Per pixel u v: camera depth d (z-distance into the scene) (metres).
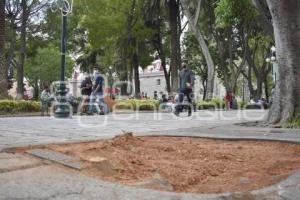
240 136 7.54
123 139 6.53
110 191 3.97
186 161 5.36
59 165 4.82
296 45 10.69
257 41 38.94
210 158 5.56
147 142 6.57
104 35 36.75
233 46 40.69
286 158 5.52
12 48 36.94
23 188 3.96
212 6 33.22
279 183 4.32
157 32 37.38
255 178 4.66
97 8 36.41
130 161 5.11
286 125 10.26
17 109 19.25
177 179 4.62
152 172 4.79
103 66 43.78
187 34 43.34
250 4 18.41
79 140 6.63
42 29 39.81
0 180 4.19
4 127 9.79
